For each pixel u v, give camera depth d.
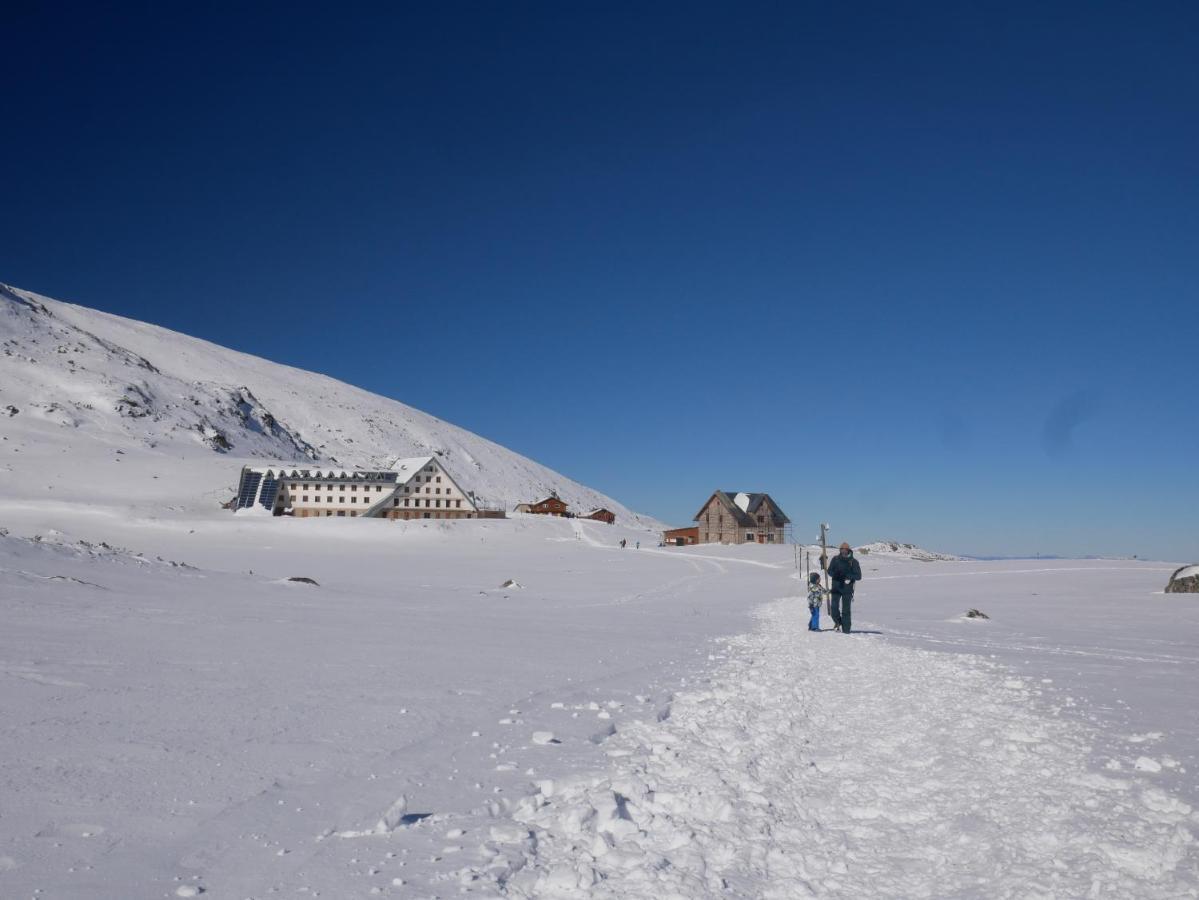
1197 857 4.48
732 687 11.05
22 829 4.77
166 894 3.94
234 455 151.75
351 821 5.09
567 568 72.25
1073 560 70.69
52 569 23.58
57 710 7.86
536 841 4.85
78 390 148.75
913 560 75.69
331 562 71.31
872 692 10.62
